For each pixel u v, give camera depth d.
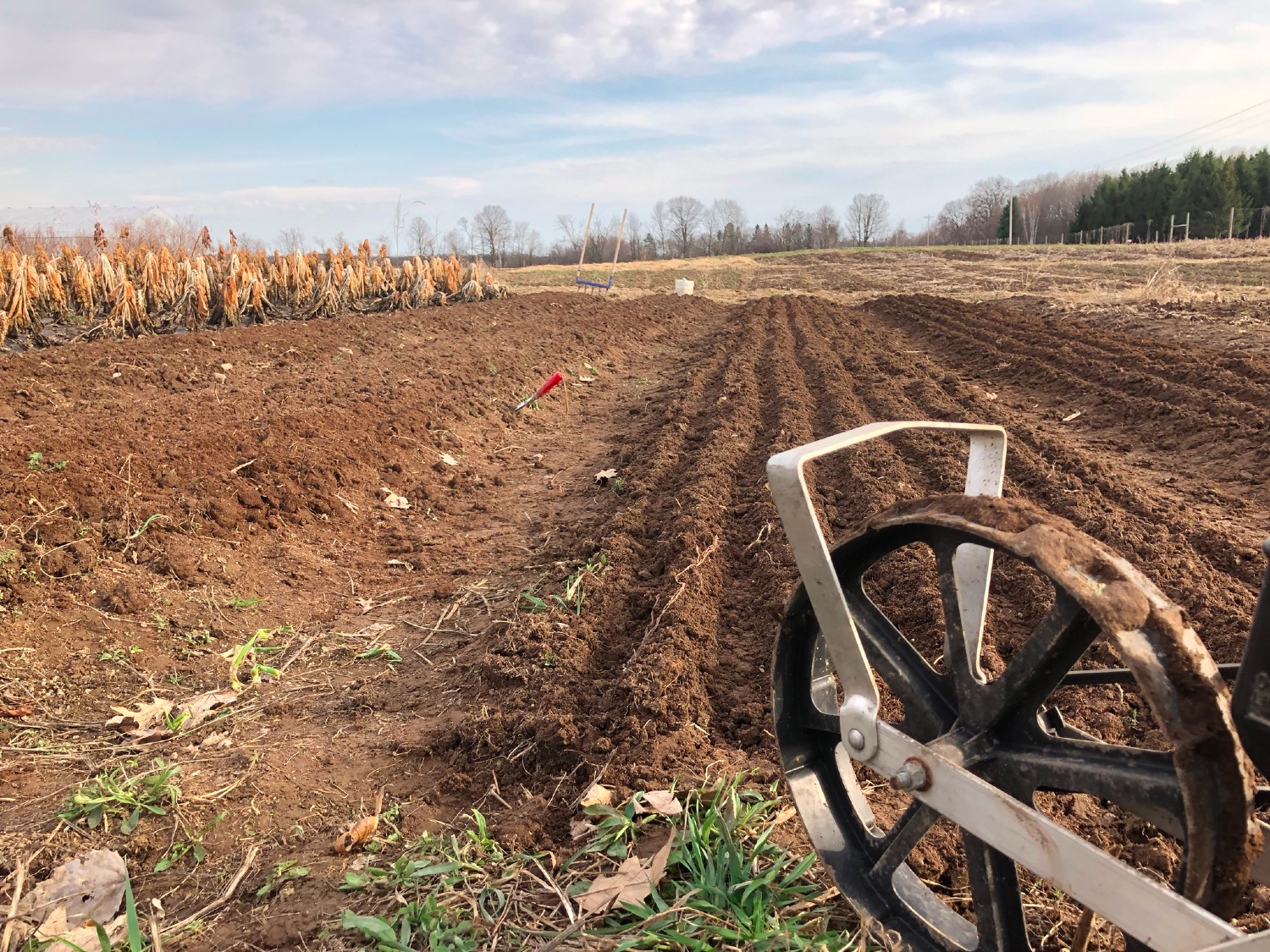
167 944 2.34
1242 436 7.02
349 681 3.93
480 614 4.60
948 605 1.99
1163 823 1.64
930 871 2.49
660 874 2.41
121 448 5.70
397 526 5.98
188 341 11.08
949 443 7.12
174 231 21.45
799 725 2.34
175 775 3.08
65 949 2.28
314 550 5.37
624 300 24.97
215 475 5.64
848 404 8.68
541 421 9.55
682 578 4.49
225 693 3.71
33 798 2.93
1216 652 3.68
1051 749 1.84
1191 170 66.31
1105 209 71.62
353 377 9.55
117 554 4.54
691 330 19.66
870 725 1.94
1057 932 2.29
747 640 4.11
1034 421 8.70
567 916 2.32
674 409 9.13
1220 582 4.34
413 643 4.31
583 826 2.71
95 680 3.67
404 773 3.21
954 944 2.03
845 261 51.78
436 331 14.15
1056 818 2.71
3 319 10.04
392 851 2.71
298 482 5.95
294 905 2.46
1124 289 23.62
